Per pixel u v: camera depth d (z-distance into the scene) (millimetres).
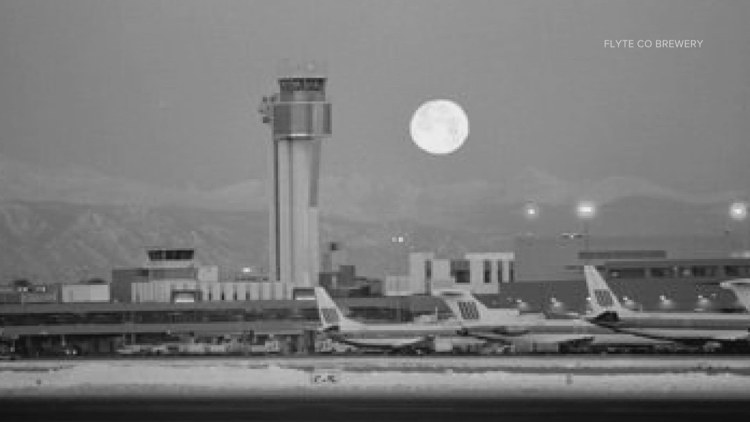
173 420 179250
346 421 174500
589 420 172250
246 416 182750
